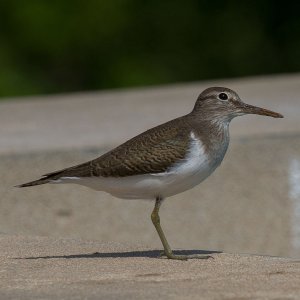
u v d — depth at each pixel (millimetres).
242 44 40688
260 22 40812
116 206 18781
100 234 17609
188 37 40562
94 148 21016
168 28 40406
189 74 40375
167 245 12859
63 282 11602
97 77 39719
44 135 22703
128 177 12656
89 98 28812
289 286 11328
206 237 17688
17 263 12562
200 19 40656
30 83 38875
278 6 40812
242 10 40844
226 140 13297
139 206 18797
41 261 12656
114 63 39750
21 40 39219
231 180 19594
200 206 18766
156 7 40469
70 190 19391
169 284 11469
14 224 17875
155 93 29109
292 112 24141
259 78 32188
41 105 27688
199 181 12984
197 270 12148
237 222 18219
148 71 39844
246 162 20234
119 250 13406
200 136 12914
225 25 40688
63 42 39500
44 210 18500
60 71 39500
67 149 21062
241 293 11062
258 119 23547
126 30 40156
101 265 12414
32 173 19750
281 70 40781
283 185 19312
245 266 12344
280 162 20125
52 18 39438
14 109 27078
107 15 39906
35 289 11320
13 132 23250
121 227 17938
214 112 13359
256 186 19328
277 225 18109
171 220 18297
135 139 12898
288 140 21234
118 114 25156
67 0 39719
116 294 11062
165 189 12797
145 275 11898
